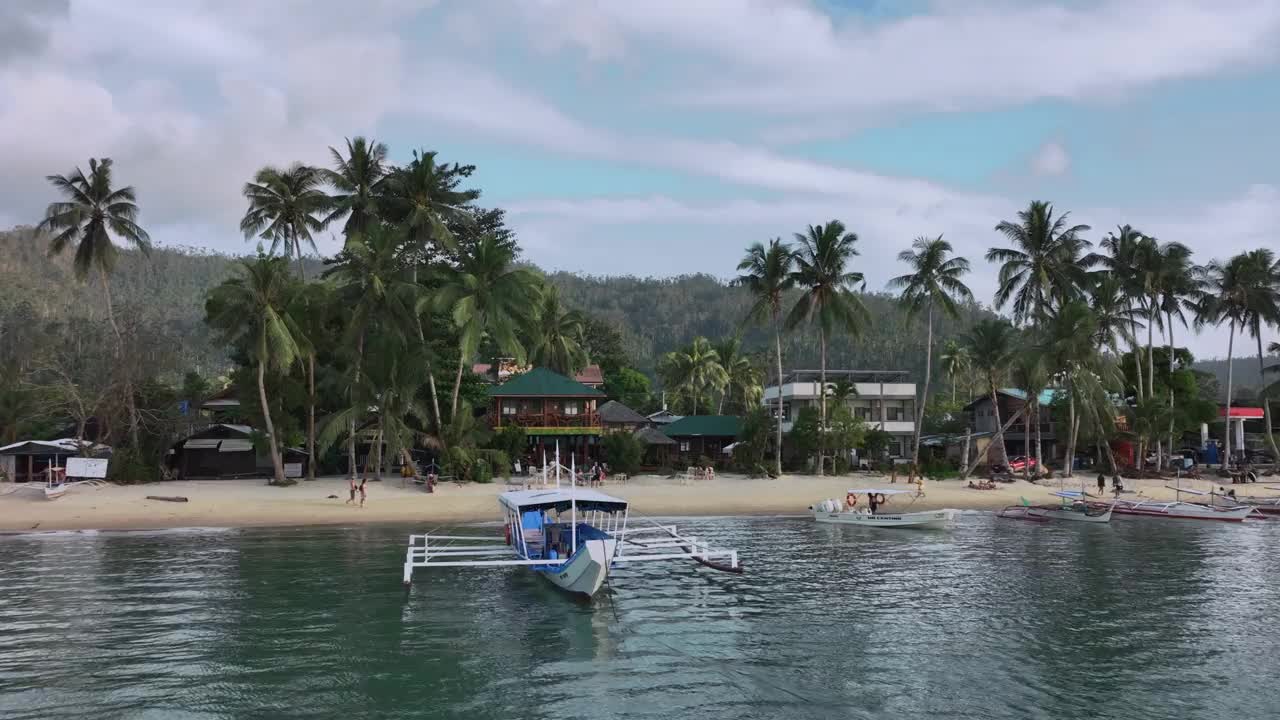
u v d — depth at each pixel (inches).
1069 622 844.6
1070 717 578.6
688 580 1079.0
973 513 1999.3
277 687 637.9
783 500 2118.6
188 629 806.5
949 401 4264.3
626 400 3927.2
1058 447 3139.8
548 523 1091.9
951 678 661.9
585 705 602.2
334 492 2041.1
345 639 775.7
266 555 1258.6
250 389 2215.8
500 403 2566.4
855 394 3097.9
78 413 2271.2
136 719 571.2
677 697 619.5
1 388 2373.3
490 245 2336.4
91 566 1159.6
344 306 2340.1
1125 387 3097.9
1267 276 2832.2
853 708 596.1
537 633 799.1
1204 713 586.9
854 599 959.6
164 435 2295.8
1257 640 772.0
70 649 735.7
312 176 2492.6
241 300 2026.3
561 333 3314.5
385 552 1288.1
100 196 2460.6
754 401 4288.9
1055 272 2706.7
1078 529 1675.7
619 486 2317.9
